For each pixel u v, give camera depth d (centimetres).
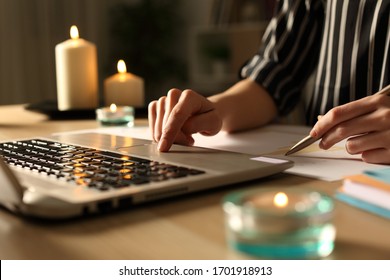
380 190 40
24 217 42
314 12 111
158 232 38
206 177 47
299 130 93
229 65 307
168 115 71
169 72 321
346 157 65
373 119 60
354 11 101
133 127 100
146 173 48
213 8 305
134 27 311
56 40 284
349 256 33
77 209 39
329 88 106
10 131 96
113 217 41
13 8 266
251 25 289
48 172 49
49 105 126
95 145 66
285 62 109
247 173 50
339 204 44
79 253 34
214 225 39
